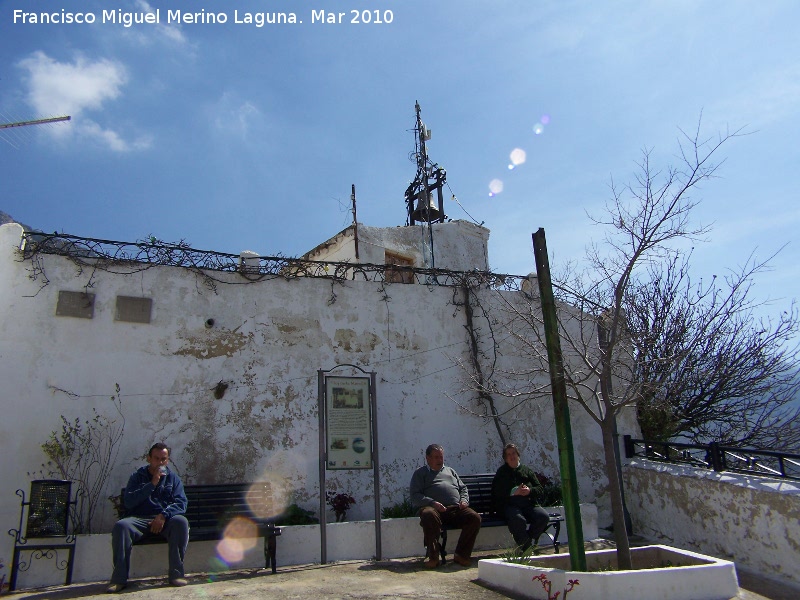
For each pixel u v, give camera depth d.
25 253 8.46
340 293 10.29
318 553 8.04
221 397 9.09
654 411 12.19
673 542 9.41
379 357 10.27
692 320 13.32
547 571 5.82
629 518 10.41
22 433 7.93
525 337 11.30
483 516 8.71
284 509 8.92
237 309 9.53
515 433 10.84
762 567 7.82
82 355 8.45
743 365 13.18
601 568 6.57
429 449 8.38
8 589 6.75
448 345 10.83
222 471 8.84
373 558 8.23
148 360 8.81
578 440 11.09
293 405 9.50
